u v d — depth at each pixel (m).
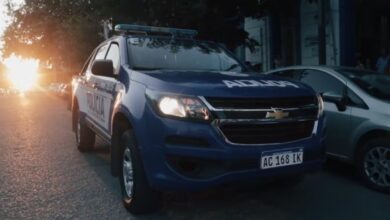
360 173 5.63
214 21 12.47
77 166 6.86
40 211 4.85
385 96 5.75
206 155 3.82
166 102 4.00
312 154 4.26
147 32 6.21
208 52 5.85
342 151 5.87
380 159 5.36
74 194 5.43
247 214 4.68
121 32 6.14
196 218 4.57
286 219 4.54
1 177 6.27
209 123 3.85
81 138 7.67
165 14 11.68
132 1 11.83
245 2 13.05
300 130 4.26
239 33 13.92
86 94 7.05
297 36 14.92
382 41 14.52
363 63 13.98
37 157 7.59
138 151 4.27
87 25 20.59
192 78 4.35
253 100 3.97
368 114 5.52
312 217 4.58
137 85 4.54
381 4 14.06
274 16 15.48
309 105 4.33
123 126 4.79
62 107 19.05
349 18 13.27
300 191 5.45
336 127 5.91
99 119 6.11
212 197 5.17
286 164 4.08
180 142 3.89
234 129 3.91
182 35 6.36
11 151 8.20
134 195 4.44
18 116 15.04
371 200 5.11
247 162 3.89
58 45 25.88
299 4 14.55
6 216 4.71
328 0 13.38
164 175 3.95
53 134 10.27
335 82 6.19
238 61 5.93
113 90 5.26
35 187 5.75
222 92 3.94
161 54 5.52
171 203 4.96
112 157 5.03
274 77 4.75
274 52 15.74
